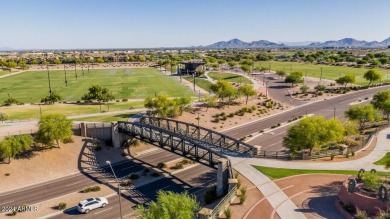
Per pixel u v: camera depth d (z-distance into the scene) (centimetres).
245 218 3859
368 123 8444
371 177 4056
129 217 4478
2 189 5434
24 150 6397
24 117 8738
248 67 18562
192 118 9319
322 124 5869
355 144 6494
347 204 3941
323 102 11631
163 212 3422
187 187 5447
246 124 9150
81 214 4619
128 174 6062
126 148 7331
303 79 15362
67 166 6341
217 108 10375
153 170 6206
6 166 5922
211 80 16362
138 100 11538
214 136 8044
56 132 6512
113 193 5278
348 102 11431
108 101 11200
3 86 15062
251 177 5019
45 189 5475
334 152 6028
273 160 5725
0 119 8275
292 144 5866
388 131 7581
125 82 16062
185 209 3488
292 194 4459
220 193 4741
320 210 4016
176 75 18762
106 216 4531
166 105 9056
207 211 3616
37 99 11838
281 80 16262
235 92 10856
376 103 8762
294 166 5453
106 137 7519
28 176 5859
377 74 13775
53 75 19325
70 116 8975
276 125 8838
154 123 8262
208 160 5300
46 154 6481
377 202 3759
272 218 3844
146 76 18488
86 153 6869
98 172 6188
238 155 5959
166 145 6134
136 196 5153
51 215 4619
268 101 11662
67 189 5469
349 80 13500
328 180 4900
